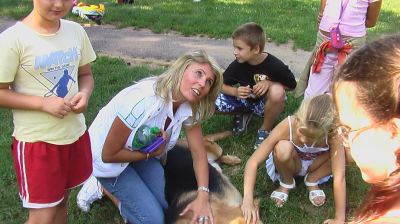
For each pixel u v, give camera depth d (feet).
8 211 10.61
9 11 28.58
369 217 3.26
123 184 9.84
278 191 11.46
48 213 8.42
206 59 9.15
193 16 27.86
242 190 11.82
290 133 10.85
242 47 13.44
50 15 7.63
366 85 3.21
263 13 29.40
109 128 9.81
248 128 14.70
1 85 7.60
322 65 14.32
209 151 12.51
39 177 8.15
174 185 10.45
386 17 29.78
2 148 12.84
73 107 8.16
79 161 8.73
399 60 3.16
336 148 10.47
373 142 3.19
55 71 7.98
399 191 3.13
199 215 9.49
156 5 30.86
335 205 10.75
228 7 30.68
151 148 9.37
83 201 10.70
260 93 13.50
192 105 9.52
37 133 7.99
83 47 8.66
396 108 3.10
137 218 10.04
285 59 21.68
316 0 34.04
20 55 7.61
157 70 18.98
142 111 9.06
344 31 13.96
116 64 19.58
